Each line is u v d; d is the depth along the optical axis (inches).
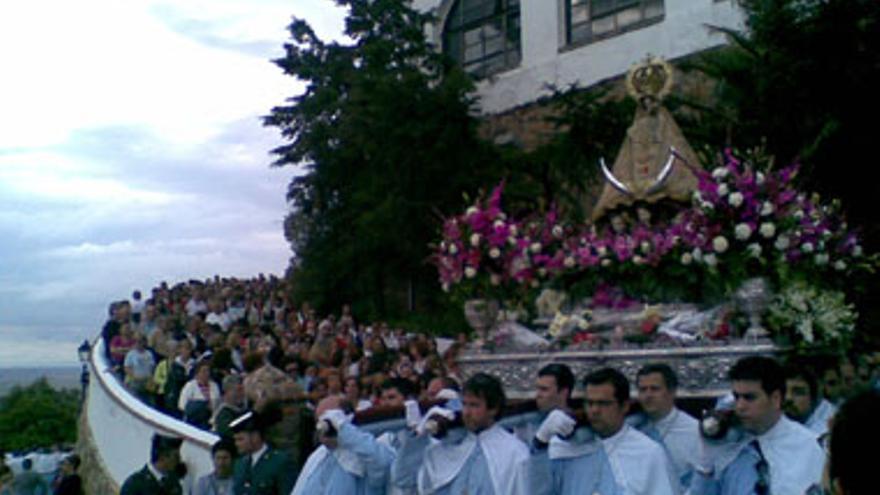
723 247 320.8
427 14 1238.9
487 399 249.1
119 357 782.5
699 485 228.7
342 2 1205.7
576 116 908.0
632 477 222.5
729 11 960.9
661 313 335.0
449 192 1042.1
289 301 1076.5
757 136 603.8
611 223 395.2
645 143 393.1
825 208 390.9
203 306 911.0
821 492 206.2
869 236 557.0
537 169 960.9
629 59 1053.2
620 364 315.0
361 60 1193.4
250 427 334.3
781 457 213.3
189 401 567.8
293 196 1216.2
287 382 412.5
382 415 282.0
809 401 265.1
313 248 1186.0
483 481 247.6
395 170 1062.4
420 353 675.4
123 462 649.0
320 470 283.6
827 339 322.3
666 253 338.3
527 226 376.8
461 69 1136.8
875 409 94.7
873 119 569.6
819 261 336.8
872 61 572.1
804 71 589.0
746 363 217.5
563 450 231.9
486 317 360.2
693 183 377.4
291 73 1214.9
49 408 1950.1
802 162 568.4
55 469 839.7
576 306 361.4
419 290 1127.6
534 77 1154.7
